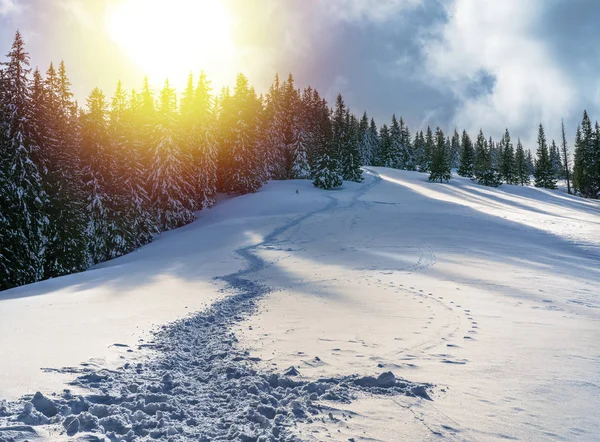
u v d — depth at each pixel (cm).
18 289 1529
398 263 1795
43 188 2264
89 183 2919
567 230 2828
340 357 573
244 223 3416
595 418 357
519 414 368
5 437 287
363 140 9338
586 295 1103
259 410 390
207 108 4553
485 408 383
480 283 1296
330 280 1430
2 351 529
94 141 2984
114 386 439
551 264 1722
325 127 6394
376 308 951
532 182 9131
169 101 3922
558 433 329
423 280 1366
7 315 828
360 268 1702
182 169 3997
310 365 539
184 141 4162
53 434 306
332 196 4747
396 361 545
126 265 2095
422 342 646
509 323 778
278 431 337
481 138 8794
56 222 2366
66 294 1215
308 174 6059
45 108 2364
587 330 717
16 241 2064
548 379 461
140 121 3984
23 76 2270
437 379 470
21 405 354
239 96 4962
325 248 2388
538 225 3077
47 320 777
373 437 326
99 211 2928
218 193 5050
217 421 370
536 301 1015
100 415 362
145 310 933
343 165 6103
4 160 2139
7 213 2077
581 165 6981
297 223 3347
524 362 529
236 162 4756
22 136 2172
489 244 2311
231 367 531
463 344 629
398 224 3170
